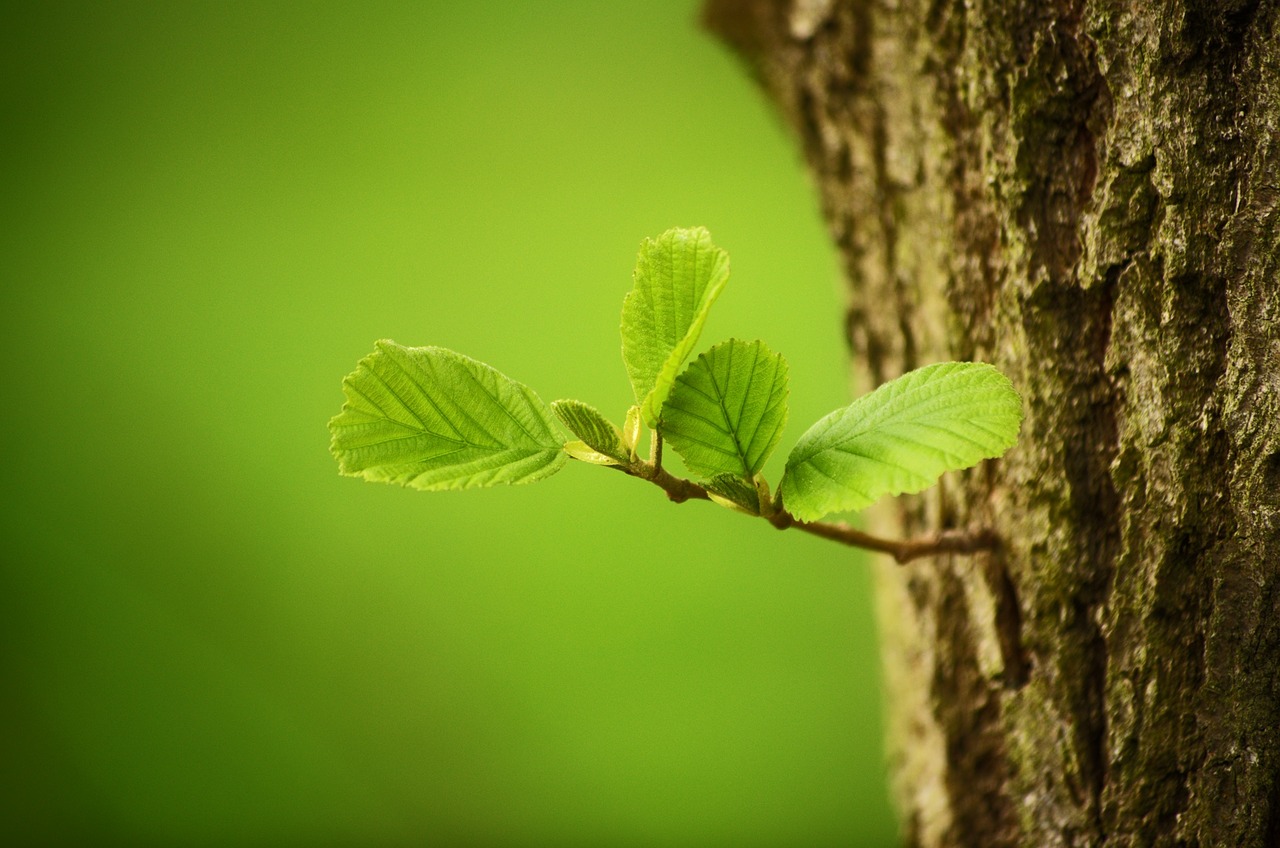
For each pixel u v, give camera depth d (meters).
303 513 2.37
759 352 0.78
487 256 2.33
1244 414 0.80
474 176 2.37
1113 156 0.81
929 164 0.87
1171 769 0.81
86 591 2.37
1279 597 0.80
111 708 2.35
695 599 2.23
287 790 2.33
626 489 2.28
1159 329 0.81
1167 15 0.80
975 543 0.85
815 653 2.20
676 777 2.22
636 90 2.34
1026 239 0.83
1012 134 0.83
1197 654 0.81
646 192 2.30
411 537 2.34
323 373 2.37
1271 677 0.80
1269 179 0.79
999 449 0.78
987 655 0.86
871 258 0.93
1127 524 0.82
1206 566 0.81
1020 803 0.85
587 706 2.25
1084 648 0.83
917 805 0.92
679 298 0.79
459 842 2.29
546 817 2.25
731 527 2.26
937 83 0.86
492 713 2.29
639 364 0.79
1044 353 0.83
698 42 2.30
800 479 0.79
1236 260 0.80
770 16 1.04
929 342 0.89
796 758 2.19
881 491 0.78
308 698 2.35
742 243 2.23
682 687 2.22
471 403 0.79
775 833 2.17
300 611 2.36
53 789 2.32
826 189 0.96
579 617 2.28
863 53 0.92
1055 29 0.82
